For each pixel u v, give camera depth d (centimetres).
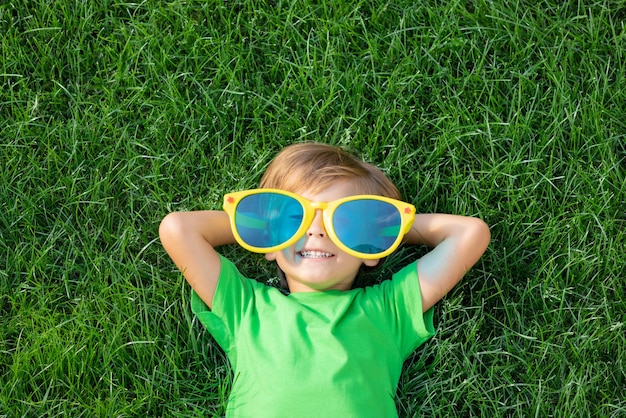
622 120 160
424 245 155
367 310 146
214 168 159
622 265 154
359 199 144
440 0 165
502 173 156
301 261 145
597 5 165
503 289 154
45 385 149
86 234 155
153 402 148
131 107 161
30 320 151
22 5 164
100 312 151
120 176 158
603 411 148
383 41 163
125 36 163
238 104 161
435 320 153
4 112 161
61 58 163
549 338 150
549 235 155
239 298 147
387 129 159
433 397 149
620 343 150
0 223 156
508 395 150
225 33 164
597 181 157
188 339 150
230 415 143
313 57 162
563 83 160
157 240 155
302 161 148
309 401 139
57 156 157
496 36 163
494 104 160
